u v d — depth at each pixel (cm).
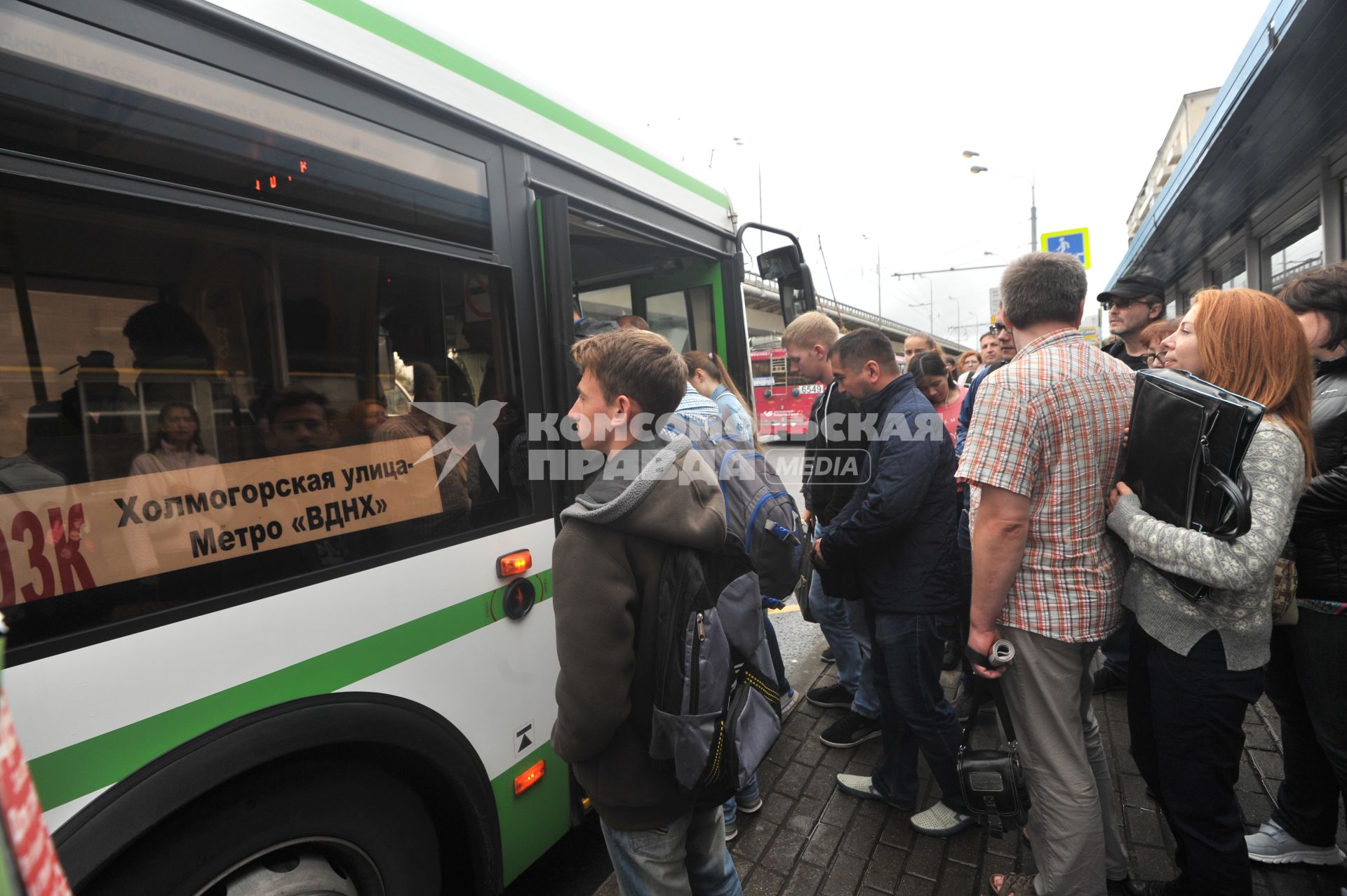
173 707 133
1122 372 199
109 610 127
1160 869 235
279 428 156
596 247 365
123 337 133
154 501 135
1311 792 226
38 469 122
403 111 189
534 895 255
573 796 230
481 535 199
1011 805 204
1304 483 171
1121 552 200
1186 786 186
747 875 245
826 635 354
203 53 147
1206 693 179
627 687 141
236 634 143
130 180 135
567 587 141
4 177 120
